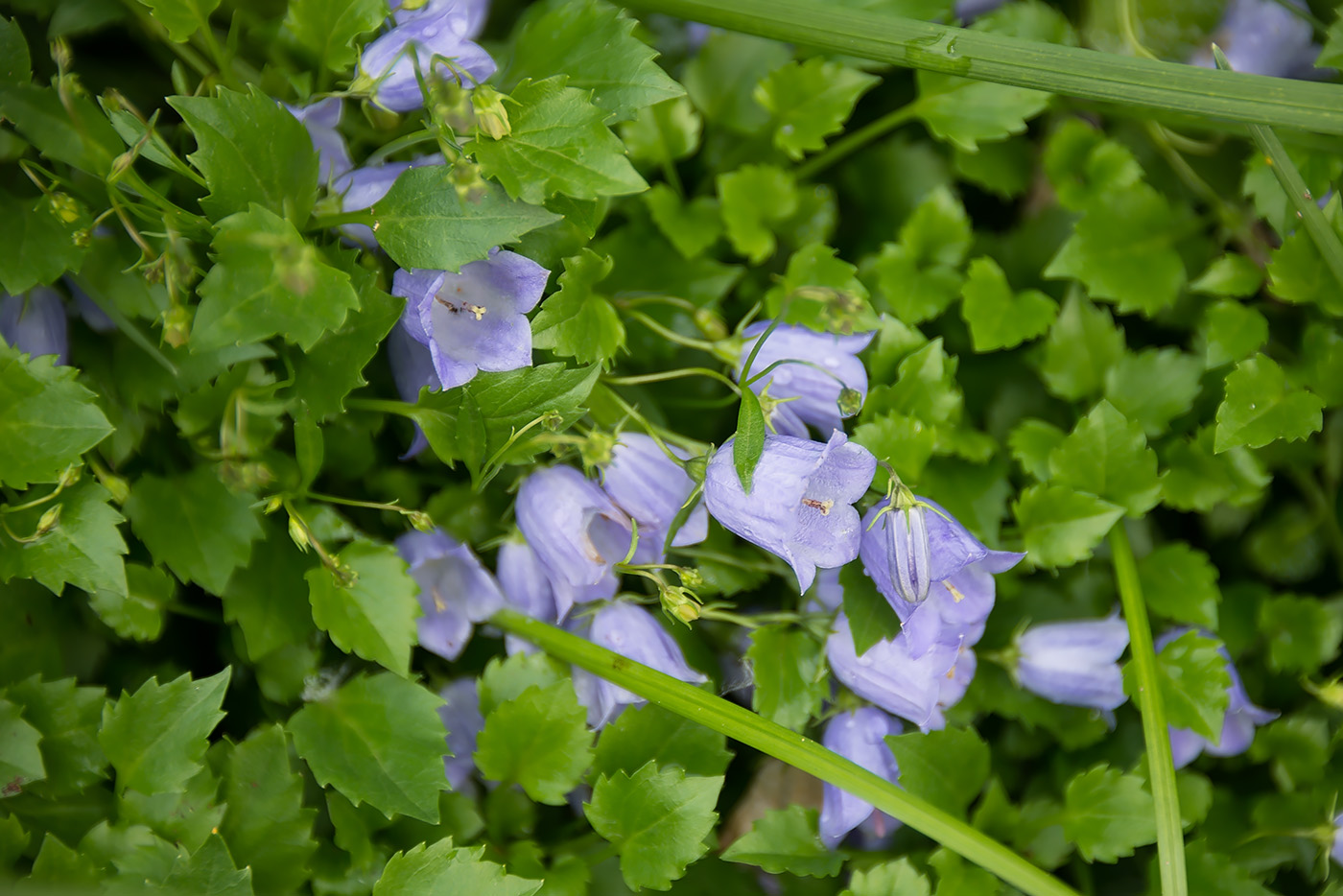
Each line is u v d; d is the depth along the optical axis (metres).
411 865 0.24
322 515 0.25
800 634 0.26
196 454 0.25
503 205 0.24
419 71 0.24
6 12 0.25
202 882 0.24
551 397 0.25
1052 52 0.26
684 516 0.25
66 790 0.24
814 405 0.26
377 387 0.26
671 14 0.26
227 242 0.23
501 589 0.26
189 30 0.25
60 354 0.25
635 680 0.25
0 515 0.24
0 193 0.24
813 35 0.26
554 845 0.26
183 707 0.24
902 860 0.26
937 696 0.25
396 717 0.25
